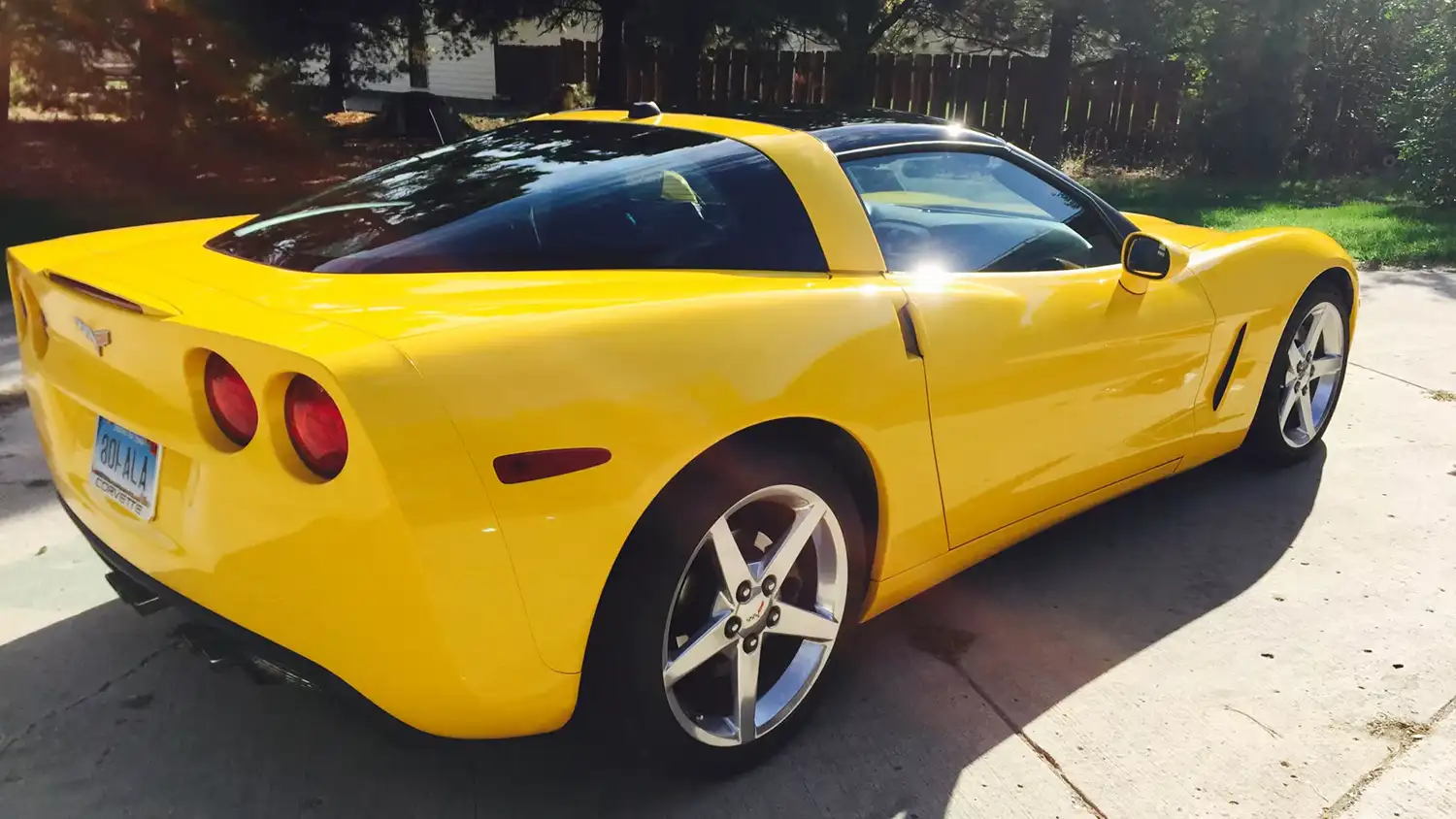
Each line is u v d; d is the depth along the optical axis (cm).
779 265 227
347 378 154
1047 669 260
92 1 788
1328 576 308
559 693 181
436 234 214
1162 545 329
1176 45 1205
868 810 210
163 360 180
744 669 211
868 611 243
